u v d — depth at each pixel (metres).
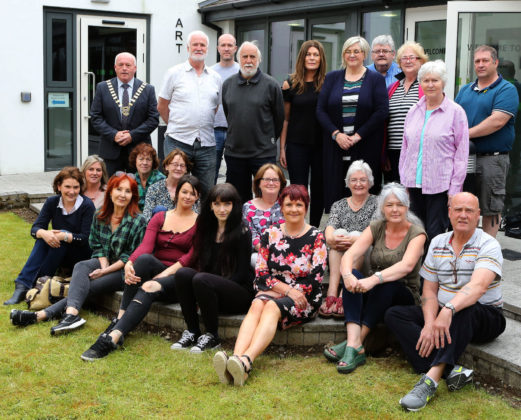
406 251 4.04
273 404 3.46
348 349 3.86
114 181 4.71
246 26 11.32
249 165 5.63
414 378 3.75
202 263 4.31
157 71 11.08
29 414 3.33
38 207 8.07
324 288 4.88
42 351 4.08
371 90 5.01
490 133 5.05
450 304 3.54
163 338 4.36
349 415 3.36
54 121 10.41
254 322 3.89
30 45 10.03
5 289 5.20
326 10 9.66
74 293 4.52
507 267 5.18
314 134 5.49
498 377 3.68
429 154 4.57
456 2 6.43
